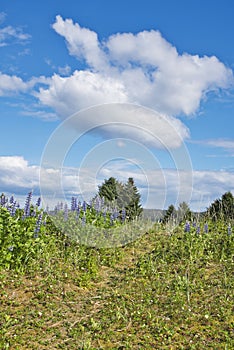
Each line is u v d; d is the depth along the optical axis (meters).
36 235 12.02
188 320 9.57
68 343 8.48
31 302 9.89
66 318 9.53
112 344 8.56
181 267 12.54
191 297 10.77
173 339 8.84
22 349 8.13
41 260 11.96
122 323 9.44
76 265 12.30
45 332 8.83
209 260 13.13
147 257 13.41
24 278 10.91
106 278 12.07
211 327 9.30
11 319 9.03
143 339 8.80
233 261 12.98
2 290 10.14
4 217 11.57
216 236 14.70
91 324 9.32
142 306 10.25
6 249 11.11
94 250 13.59
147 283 11.70
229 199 18.38
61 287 10.86
